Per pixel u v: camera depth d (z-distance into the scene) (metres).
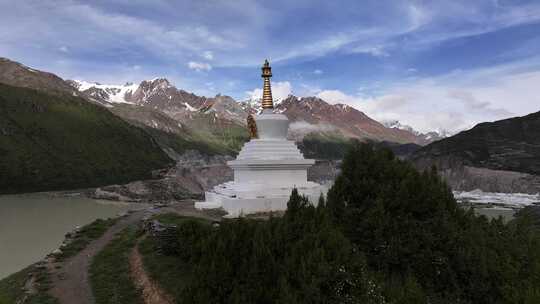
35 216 61.03
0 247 39.28
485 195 111.62
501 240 20.48
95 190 105.69
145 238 26.62
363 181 19.78
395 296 15.33
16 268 32.09
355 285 14.65
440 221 19.00
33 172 119.56
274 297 13.60
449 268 18.19
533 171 129.62
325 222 16.52
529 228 24.48
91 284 20.61
